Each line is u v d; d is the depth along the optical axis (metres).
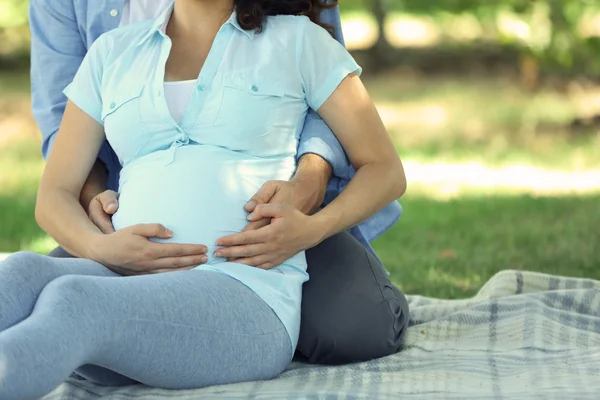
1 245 6.93
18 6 16.31
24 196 8.88
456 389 3.02
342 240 3.61
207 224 3.22
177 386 2.96
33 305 2.78
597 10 11.96
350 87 3.52
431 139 11.91
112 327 2.68
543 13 11.79
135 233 3.17
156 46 3.47
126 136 3.43
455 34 19.05
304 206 3.32
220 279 3.03
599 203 7.65
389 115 13.61
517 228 6.82
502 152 10.98
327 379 3.18
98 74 3.55
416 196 8.67
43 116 4.05
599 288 4.13
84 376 3.17
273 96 3.38
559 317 3.85
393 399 2.89
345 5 25.12
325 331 3.40
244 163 3.33
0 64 17.47
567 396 2.85
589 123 12.29
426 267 5.73
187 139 3.37
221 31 3.41
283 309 3.15
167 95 3.40
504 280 4.33
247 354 3.01
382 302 3.50
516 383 3.08
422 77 16.44
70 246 3.36
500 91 14.88
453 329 3.87
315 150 3.47
